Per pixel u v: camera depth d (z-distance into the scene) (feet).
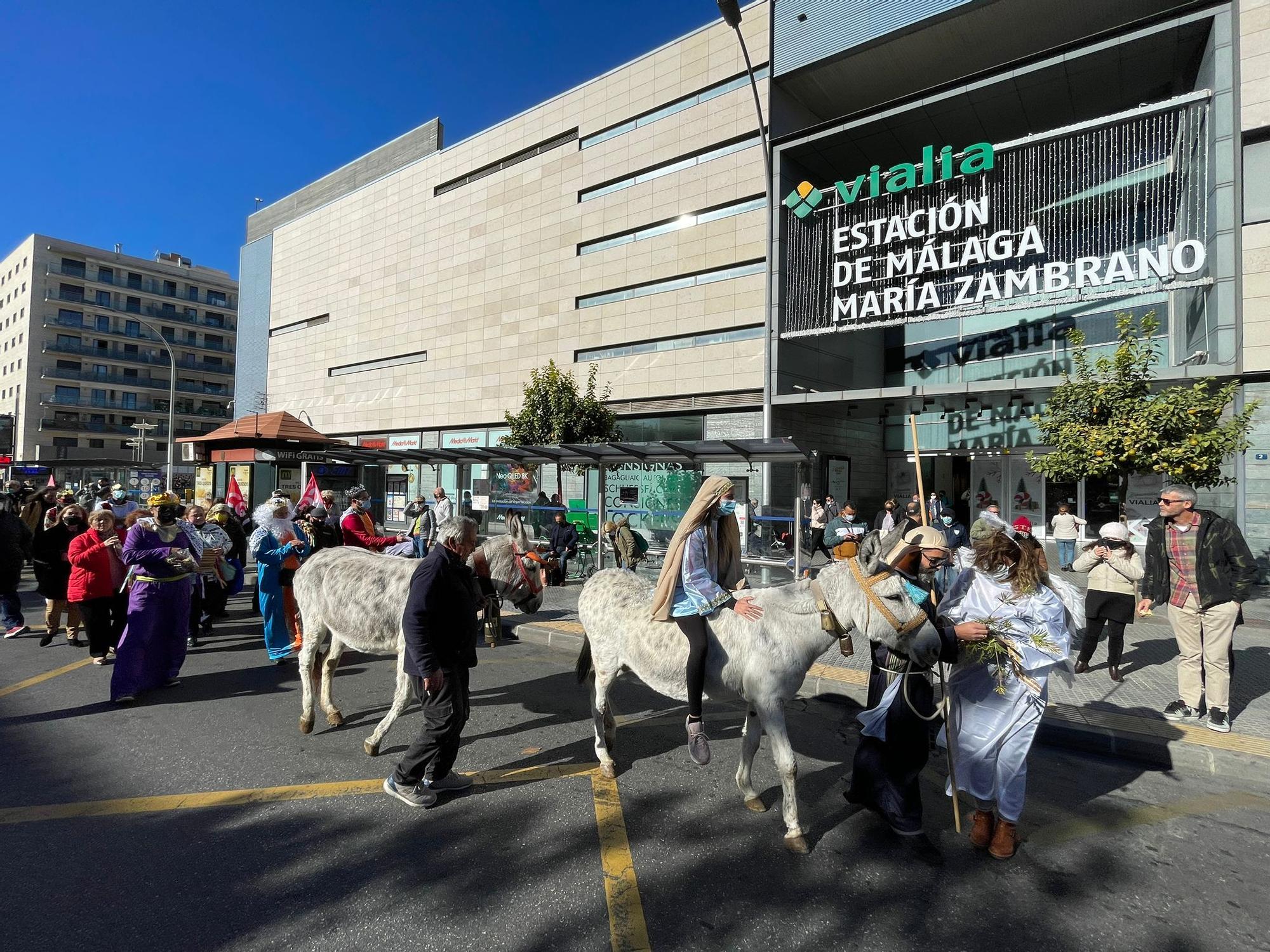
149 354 254.88
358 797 13.17
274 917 9.27
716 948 8.77
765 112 59.88
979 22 50.98
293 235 111.04
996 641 10.69
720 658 12.03
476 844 11.39
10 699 19.56
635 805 12.99
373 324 97.14
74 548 23.29
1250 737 16.17
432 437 88.99
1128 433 30.71
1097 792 14.21
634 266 69.56
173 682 20.92
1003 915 9.66
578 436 56.59
